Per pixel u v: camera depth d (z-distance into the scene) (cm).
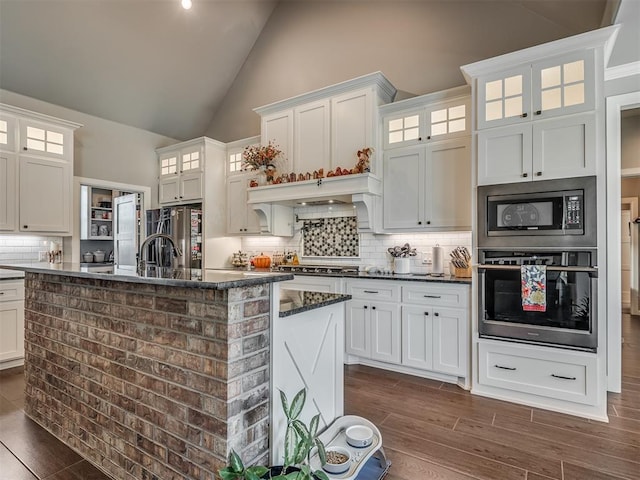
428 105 339
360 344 338
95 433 193
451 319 292
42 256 411
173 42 439
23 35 353
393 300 320
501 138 271
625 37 256
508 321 265
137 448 172
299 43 470
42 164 382
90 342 197
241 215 477
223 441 138
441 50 375
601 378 237
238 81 526
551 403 251
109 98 443
